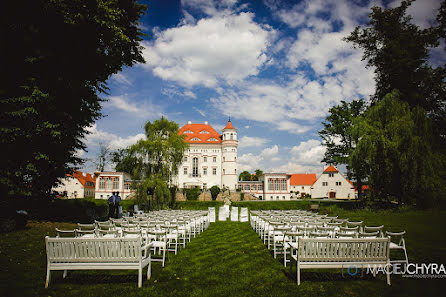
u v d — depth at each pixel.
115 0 15.65
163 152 31.11
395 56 31.16
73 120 17.27
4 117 13.59
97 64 17.22
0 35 13.27
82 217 19.70
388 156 27.45
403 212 26.38
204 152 65.75
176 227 9.28
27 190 14.95
